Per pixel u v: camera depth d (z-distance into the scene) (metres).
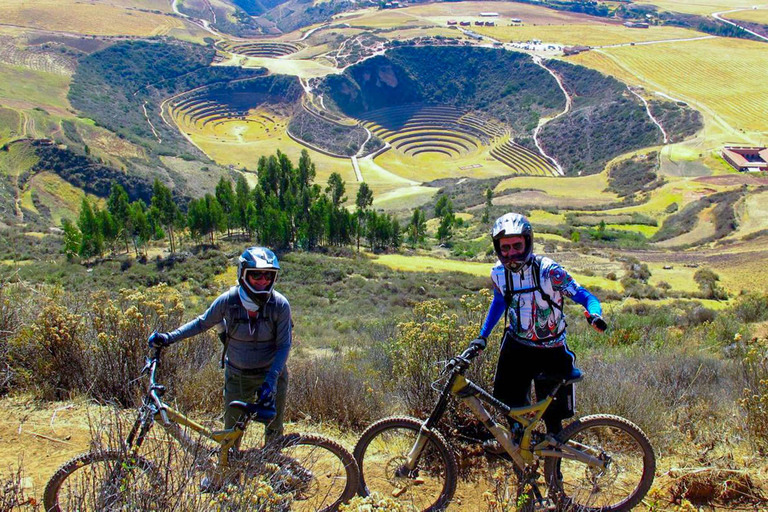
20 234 60.09
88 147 112.75
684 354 9.51
